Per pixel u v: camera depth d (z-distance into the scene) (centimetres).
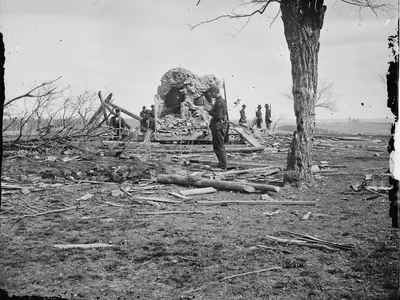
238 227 657
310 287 407
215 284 419
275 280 429
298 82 988
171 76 3641
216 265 477
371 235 595
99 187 1034
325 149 2319
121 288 410
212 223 686
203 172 1239
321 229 638
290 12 956
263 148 2139
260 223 684
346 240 573
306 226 658
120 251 531
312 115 1000
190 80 3584
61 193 957
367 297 376
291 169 1011
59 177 1134
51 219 720
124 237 600
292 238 586
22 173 1117
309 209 787
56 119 1298
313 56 977
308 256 508
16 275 441
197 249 539
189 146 2205
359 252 509
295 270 458
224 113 1316
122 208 815
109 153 1470
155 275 446
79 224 683
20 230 642
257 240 579
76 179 1133
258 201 840
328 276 438
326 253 519
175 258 503
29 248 542
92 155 1412
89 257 507
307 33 956
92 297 385
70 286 413
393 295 372
